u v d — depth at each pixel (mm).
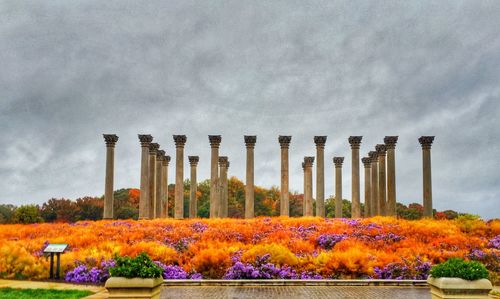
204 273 27438
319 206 54875
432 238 37062
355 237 36469
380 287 23734
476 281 15266
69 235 38438
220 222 45812
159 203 61812
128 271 15516
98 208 94188
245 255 28234
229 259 27938
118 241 34906
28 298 19656
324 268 27203
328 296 20703
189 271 27391
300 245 32906
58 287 23469
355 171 54906
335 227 41438
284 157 54812
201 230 40531
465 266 15656
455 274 15531
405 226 41656
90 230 41031
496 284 26016
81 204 96000
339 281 24594
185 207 98000
